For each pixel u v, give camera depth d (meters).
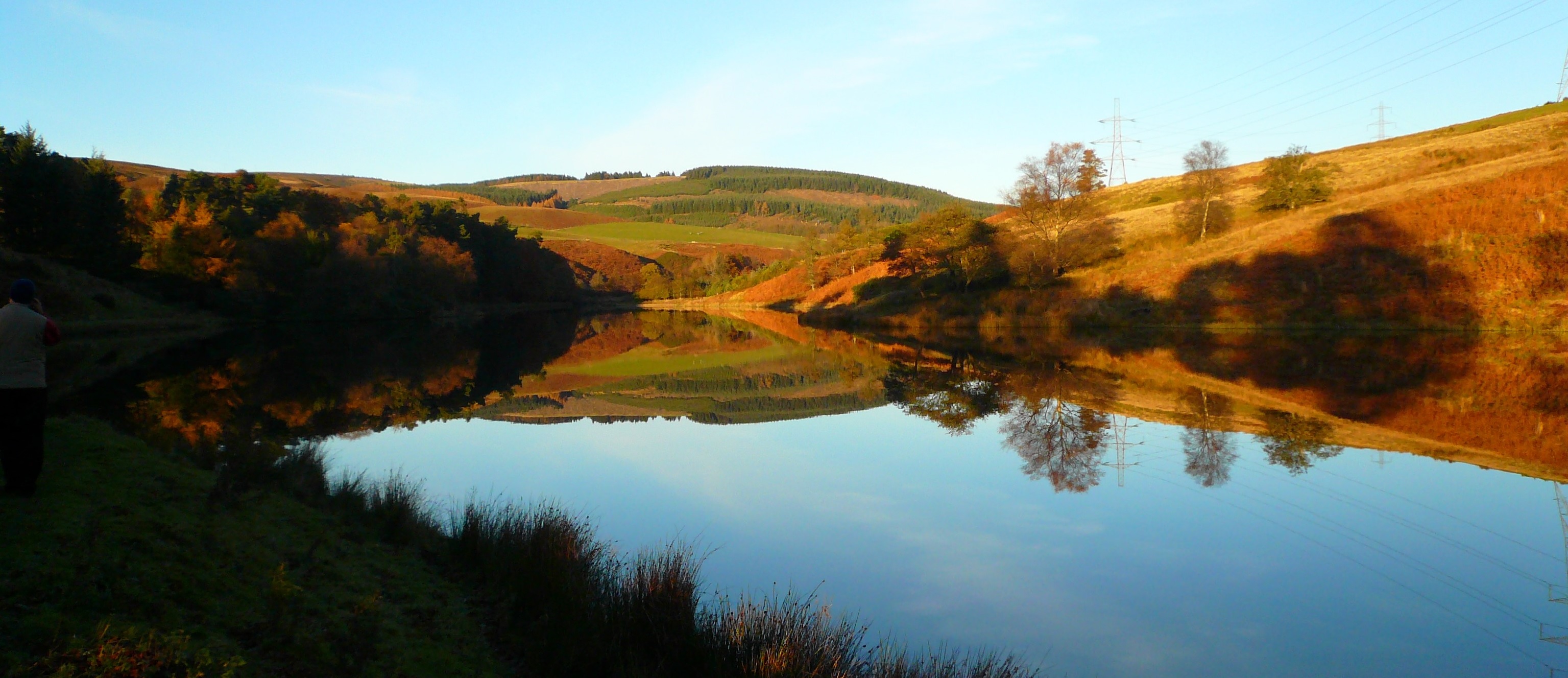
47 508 6.09
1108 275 47.12
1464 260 36.19
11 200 42.88
